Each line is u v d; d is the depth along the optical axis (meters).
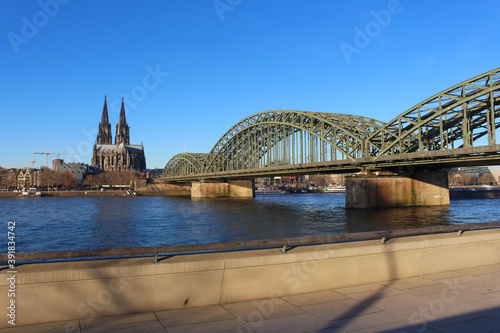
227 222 56.03
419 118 62.25
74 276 6.76
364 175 70.25
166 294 7.38
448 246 10.56
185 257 7.81
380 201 70.12
